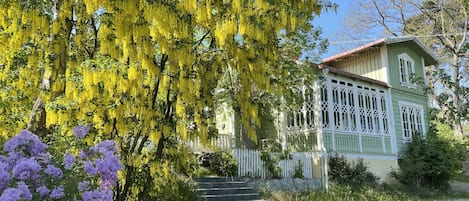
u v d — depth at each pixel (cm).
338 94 1386
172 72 584
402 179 1493
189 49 564
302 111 1347
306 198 1056
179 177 849
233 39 613
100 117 564
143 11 535
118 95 570
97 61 536
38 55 610
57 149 486
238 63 630
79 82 546
